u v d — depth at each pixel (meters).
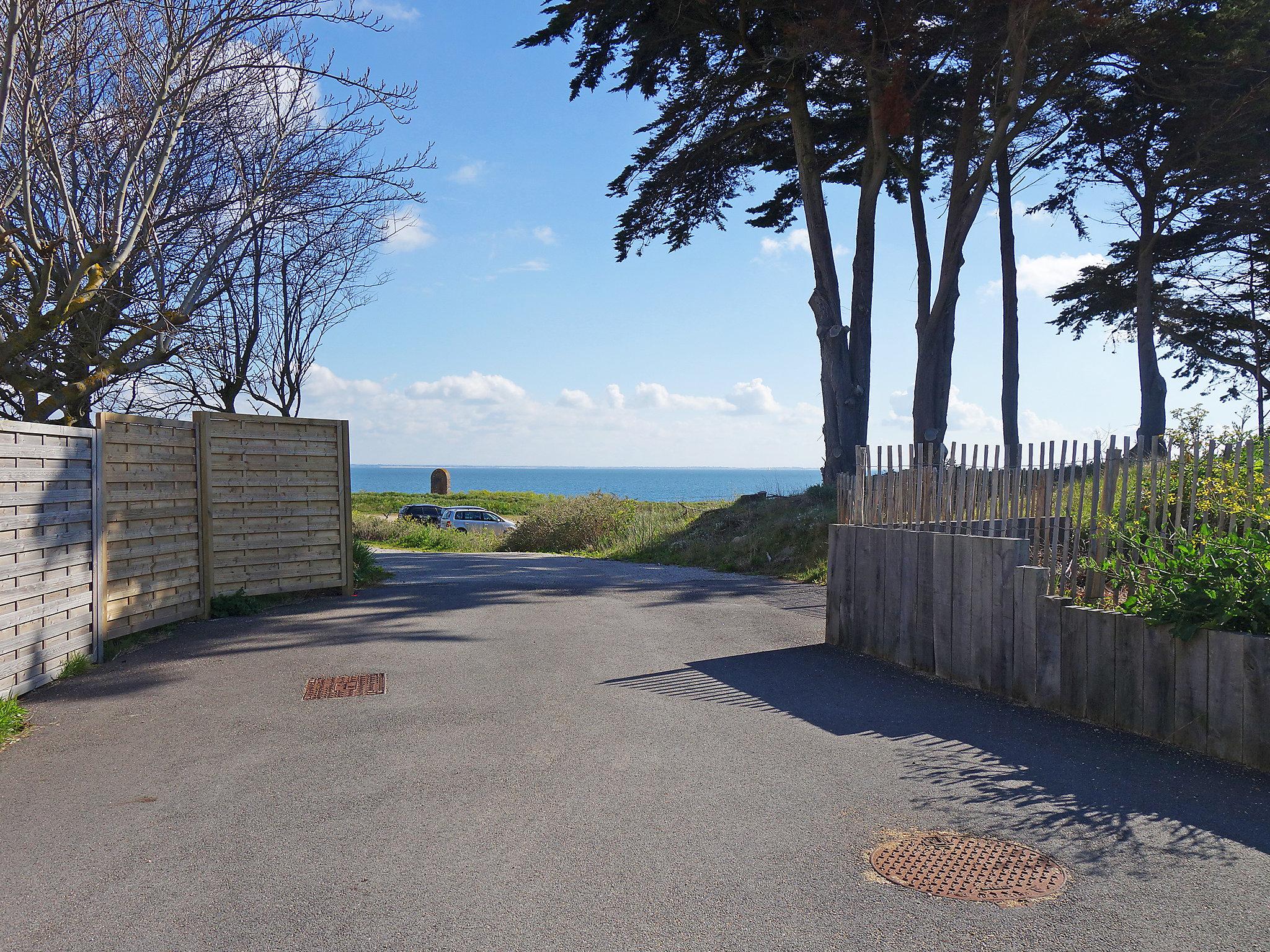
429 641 9.17
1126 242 31.41
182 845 4.21
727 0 19.58
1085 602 6.41
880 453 8.66
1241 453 5.90
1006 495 7.39
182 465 9.94
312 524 11.91
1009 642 6.85
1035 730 5.97
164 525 9.58
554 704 6.75
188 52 8.55
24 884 3.82
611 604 12.05
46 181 9.47
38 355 9.79
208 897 3.68
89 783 5.11
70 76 8.53
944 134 24.92
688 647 8.98
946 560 7.53
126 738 5.95
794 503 21.27
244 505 10.96
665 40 20.16
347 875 3.88
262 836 4.31
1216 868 3.87
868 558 8.60
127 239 8.67
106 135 9.29
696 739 5.84
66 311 8.28
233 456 10.80
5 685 6.72
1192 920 3.42
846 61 20.78
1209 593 5.32
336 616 10.65
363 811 4.62
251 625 10.02
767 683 7.43
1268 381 31.69
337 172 11.12
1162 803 4.61
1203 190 27.78
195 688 7.25
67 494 7.65
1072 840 4.18
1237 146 24.61
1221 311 31.69
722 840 4.22
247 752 5.62
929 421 23.02
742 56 21.42
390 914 3.53
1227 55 20.64
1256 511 5.74
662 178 22.78
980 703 6.73
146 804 4.76
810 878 3.81
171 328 10.02
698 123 22.44
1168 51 20.56
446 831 4.35
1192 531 6.03
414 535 31.53
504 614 11.03
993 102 22.19
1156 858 3.97
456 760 5.44
